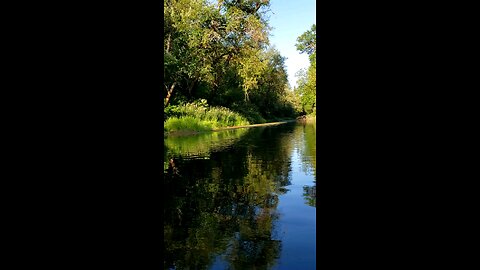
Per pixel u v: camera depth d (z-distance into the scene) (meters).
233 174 5.41
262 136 14.59
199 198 3.85
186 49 19.62
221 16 20.75
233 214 3.21
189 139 13.12
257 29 22.94
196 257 2.23
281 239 2.55
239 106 30.81
